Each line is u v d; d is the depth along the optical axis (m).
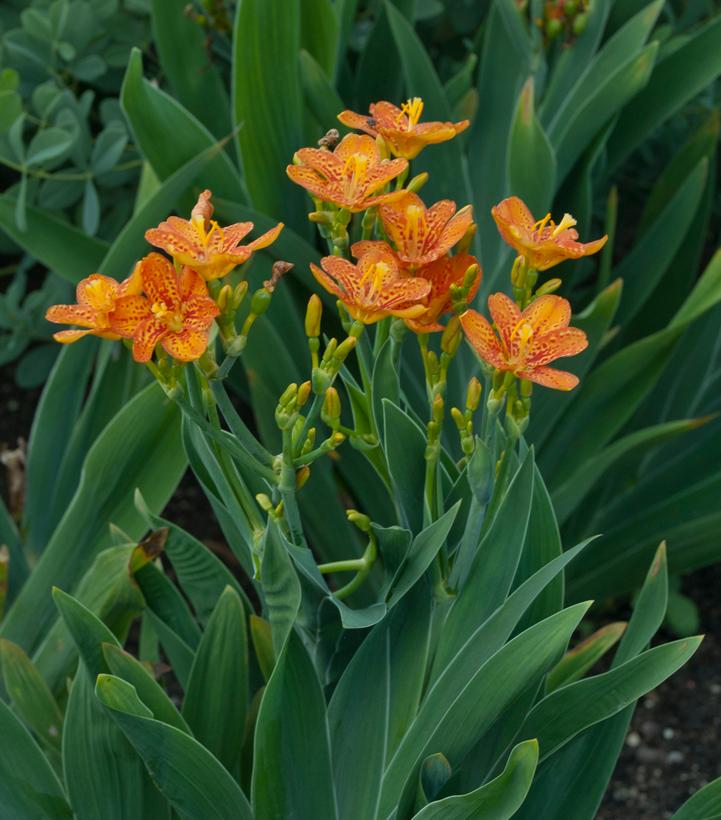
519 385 1.02
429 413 1.42
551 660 0.99
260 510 1.10
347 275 0.95
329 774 1.04
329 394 0.95
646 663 1.02
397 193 0.97
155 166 1.33
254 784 1.00
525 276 0.98
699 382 1.68
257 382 1.34
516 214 0.98
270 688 0.98
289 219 1.41
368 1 1.84
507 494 1.02
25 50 1.66
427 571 1.04
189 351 0.92
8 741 1.06
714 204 2.09
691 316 1.35
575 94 1.47
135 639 1.71
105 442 1.25
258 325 1.33
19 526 1.44
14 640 1.30
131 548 1.13
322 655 1.06
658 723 1.62
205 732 1.11
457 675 1.02
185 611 1.18
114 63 1.74
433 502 1.03
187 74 1.51
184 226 0.95
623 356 1.39
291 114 1.36
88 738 1.06
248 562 1.09
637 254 1.58
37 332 1.79
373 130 1.02
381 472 1.04
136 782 1.08
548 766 1.10
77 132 1.60
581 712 1.04
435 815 0.99
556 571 0.99
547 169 1.35
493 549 1.03
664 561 1.08
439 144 1.47
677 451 1.66
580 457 1.48
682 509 1.50
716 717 1.62
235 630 1.09
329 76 1.44
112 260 1.31
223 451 1.00
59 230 1.42
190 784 1.02
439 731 1.01
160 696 1.05
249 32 1.30
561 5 1.40
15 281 1.77
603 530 1.60
